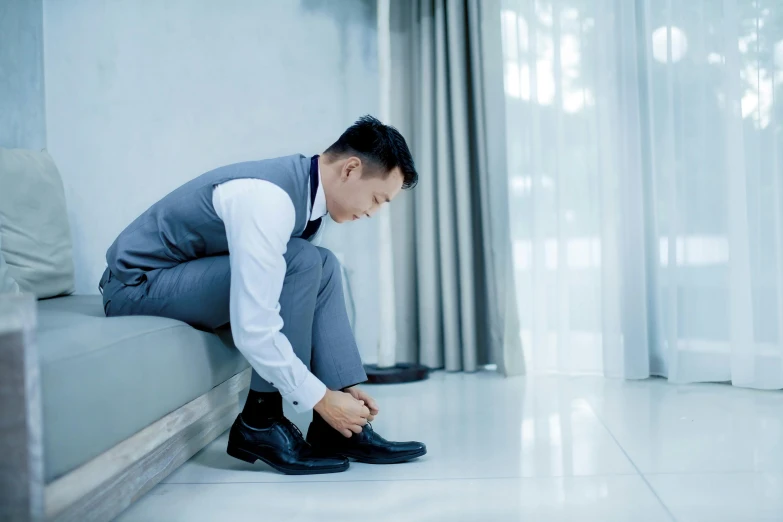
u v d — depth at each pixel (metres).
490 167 2.37
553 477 1.26
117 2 2.49
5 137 2.21
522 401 1.93
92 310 1.58
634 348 2.21
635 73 2.20
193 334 1.32
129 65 2.49
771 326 2.01
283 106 2.52
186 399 1.27
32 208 1.94
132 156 2.49
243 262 1.16
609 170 2.25
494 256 2.38
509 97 2.45
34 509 0.71
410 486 1.23
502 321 2.36
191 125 2.50
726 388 2.05
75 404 0.87
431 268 2.47
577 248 2.35
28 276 1.86
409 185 1.36
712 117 2.12
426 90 2.47
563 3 2.35
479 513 1.09
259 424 1.32
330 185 1.32
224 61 2.50
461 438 1.55
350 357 1.40
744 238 2.03
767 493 1.15
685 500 1.13
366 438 1.38
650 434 1.55
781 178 1.99
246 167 1.28
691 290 2.13
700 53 2.12
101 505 1.03
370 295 2.58
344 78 2.54
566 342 2.34
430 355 2.48
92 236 2.50
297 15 2.52
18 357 0.70
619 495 1.16
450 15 2.43
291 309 1.28
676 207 2.13
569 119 2.36
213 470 1.35
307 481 1.27
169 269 1.34
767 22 2.02
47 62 2.49
